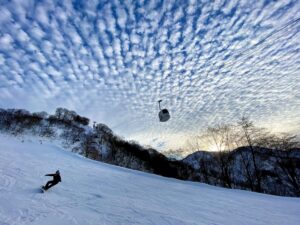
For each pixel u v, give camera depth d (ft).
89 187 46.47
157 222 29.63
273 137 109.91
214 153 129.18
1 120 230.68
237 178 113.60
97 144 229.25
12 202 30.09
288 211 44.88
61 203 32.81
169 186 64.13
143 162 215.31
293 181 100.01
